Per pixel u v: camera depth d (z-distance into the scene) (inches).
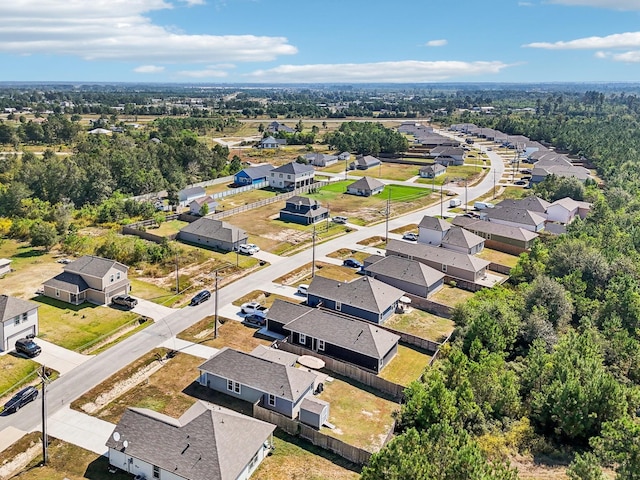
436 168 6023.6
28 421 1662.2
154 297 2630.4
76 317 2372.0
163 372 1977.1
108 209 3981.3
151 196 4692.4
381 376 2018.9
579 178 5383.9
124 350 2113.7
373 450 1590.8
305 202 4082.2
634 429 1395.2
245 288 2785.4
